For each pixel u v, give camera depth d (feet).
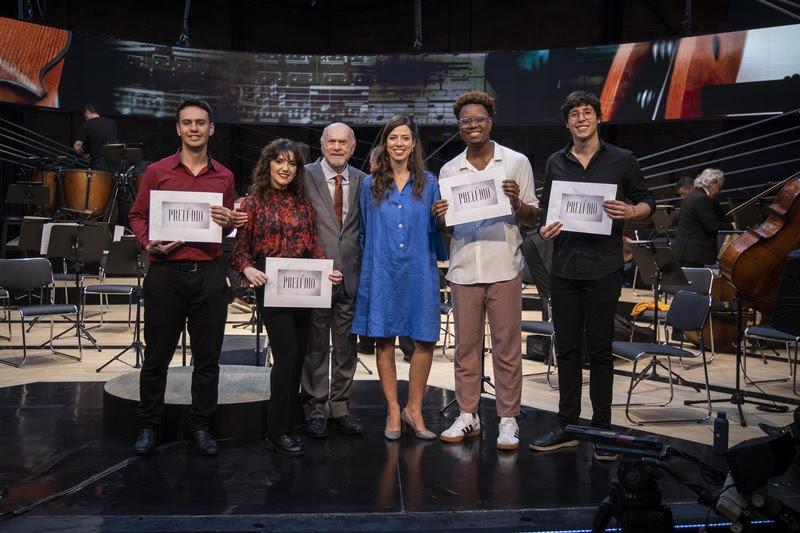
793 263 9.53
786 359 24.07
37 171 34.83
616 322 23.71
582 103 13.03
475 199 13.11
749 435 15.69
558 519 10.64
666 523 8.90
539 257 20.42
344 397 14.74
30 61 35.22
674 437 15.26
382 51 51.16
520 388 14.10
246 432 14.12
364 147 50.83
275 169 13.21
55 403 16.88
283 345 13.12
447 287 27.48
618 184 13.20
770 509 9.14
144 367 13.17
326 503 11.05
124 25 45.32
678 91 33.17
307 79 39.86
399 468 12.64
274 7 51.34
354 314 14.28
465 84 37.96
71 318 30.32
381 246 13.66
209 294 13.02
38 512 10.53
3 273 21.90
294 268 12.80
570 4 43.68
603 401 13.24
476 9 47.32
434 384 19.86
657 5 40.37
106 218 34.60
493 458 13.24
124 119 45.01
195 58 39.27
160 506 10.80
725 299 24.43
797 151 36.76
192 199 12.59
